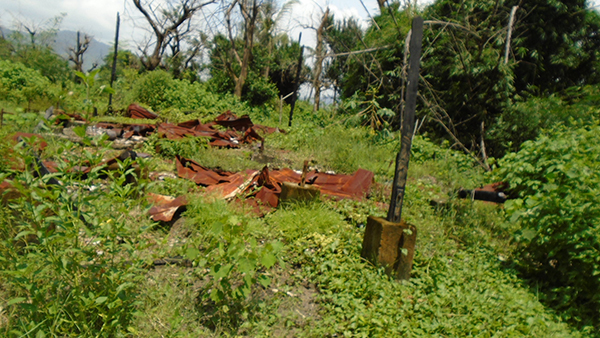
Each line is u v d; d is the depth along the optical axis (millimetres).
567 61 13594
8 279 2752
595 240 3566
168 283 3352
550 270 4234
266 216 4930
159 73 21859
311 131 11148
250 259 3037
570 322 3605
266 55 33000
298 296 3578
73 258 2654
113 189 2775
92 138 2732
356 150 9781
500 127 11711
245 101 26750
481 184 7832
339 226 4672
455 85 13383
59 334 2523
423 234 4863
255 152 9531
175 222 4586
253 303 3275
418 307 3342
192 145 8109
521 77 14211
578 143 4926
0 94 14359
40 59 26422
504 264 4684
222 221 3084
